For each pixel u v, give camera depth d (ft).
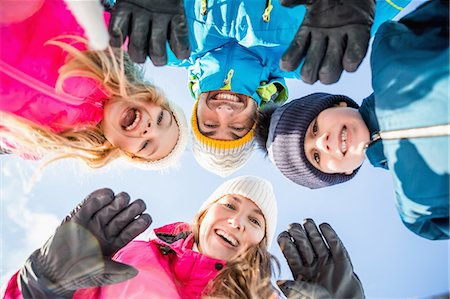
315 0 2.11
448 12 1.98
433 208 2.08
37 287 2.35
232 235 3.02
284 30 3.00
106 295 2.78
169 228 3.44
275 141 3.05
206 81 3.23
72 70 2.48
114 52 2.69
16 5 2.17
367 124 2.64
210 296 2.85
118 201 2.48
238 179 3.32
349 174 3.08
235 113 3.19
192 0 3.12
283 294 2.66
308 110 2.90
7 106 2.43
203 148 3.34
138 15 2.12
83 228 2.43
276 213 3.41
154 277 2.83
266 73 3.35
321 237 2.66
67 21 2.47
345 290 2.56
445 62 1.90
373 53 2.22
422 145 2.01
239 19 3.03
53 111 2.62
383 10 2.96
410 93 2.01
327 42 2.09
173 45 2.15
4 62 2.29
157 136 2.97
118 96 2.79
